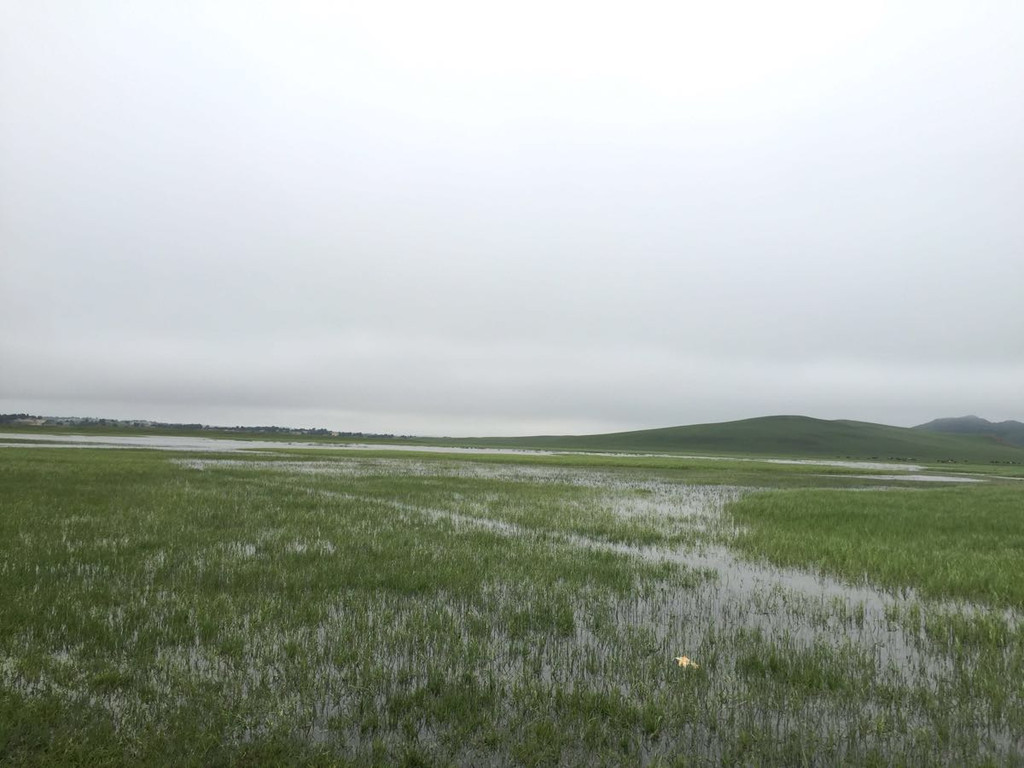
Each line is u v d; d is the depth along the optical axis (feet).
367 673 24.71
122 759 18.39
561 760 19.06
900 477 212.43
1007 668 26.86
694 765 18.95
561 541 57.41
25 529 53.78
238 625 30.30
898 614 35.32
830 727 21.36
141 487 90.22
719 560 51.08
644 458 314.76
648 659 27.22
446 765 18.65
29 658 25.35
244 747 19.27
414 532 59.26
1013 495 116.88
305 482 110.73
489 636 29.76
